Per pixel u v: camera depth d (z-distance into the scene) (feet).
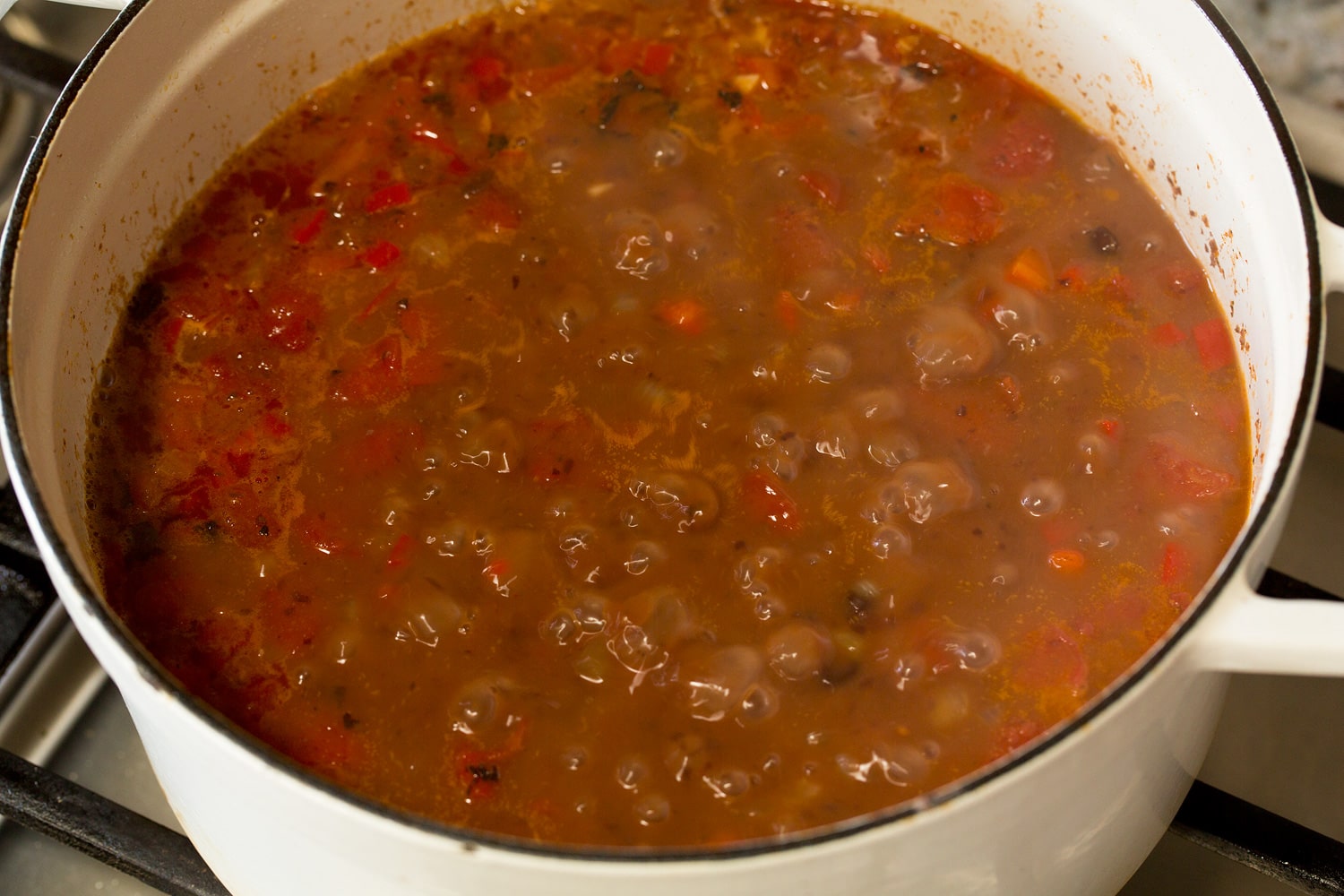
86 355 1.96
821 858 1.55
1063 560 1.88
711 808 1.78
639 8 2.24
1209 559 1.88
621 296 2.03
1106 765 1.66
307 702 1.83
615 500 1.92
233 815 1.69
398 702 1.83
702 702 1.82
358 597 1.88
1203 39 1.99
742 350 2.00
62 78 2.23
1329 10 2.34
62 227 1.92
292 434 1.96
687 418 1.96
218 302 2.03
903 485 1.92
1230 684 2.05
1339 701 2.04
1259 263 1.92
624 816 1.78
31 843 1.99
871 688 1.83
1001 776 1.57
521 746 1.81
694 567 1.89
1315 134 2.31
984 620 1.86
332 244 2.07
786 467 1.93
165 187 2.06
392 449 1.95
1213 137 1.99
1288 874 1.88
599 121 2.16
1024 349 2.00
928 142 2.14
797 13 2.23
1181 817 1.91
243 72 2.10
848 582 1.88
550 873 1.55
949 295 2.03
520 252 2.06
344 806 1.57
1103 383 1.98
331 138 2.15
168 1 1.99
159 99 2.02
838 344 2.00
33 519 1.66
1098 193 2.10
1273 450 1.74
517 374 1.99
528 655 1.85
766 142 2.14
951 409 1.97
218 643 1.86
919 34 2.22
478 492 1.93
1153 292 2.03
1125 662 1.83
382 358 1.99
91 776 2.01
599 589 1.88
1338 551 2.14
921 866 1.62
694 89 2.18
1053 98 2.17
